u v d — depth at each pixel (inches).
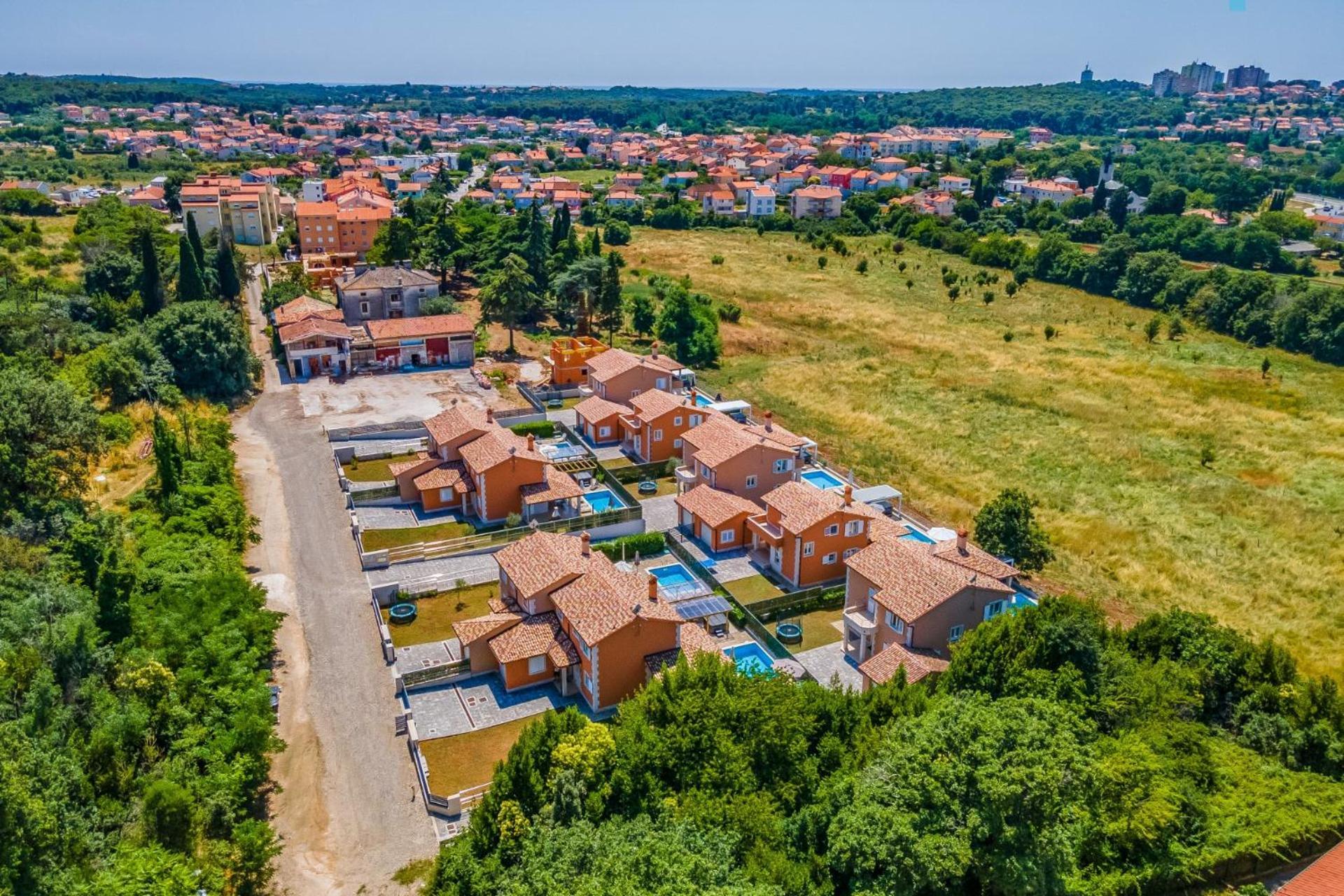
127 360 3506.4
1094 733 1697.8
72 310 4288.9
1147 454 3858.3
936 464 3678.6
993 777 1337.4
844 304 6392.7
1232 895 1525.6
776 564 2751.0
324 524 2893.7
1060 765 1391.5
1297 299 5679.1
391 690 2158.0
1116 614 2608.3
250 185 7490.2
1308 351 5541.3
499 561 2416.3
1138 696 1800.0
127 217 6299.2
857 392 4581.7
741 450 2992.1
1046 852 1346.0
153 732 1679.4
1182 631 2075.5
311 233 6550.2
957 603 2158.0
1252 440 4037.9
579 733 1578.5
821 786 1547.7
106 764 1549.0
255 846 1519.4
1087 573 2859.3
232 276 5002.5
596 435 3636.8
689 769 1537.9
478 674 2235.5
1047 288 7308.1
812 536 2608.3
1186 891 1545.3
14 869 1193.4
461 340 4510.3
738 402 3796.8
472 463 2962.6
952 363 5147.6
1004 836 1334.9
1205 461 3784.5
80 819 1390.3
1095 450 3873.0
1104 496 3422.7
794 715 1621.6
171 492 2613.2
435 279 4955.7
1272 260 7647.6
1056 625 1883.6
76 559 2193.7
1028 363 5147.6
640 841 1309.1
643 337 5211.6
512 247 5767.7
